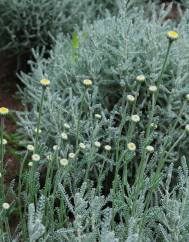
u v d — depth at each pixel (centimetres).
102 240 73
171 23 130
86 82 85
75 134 104
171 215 83
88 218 81
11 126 136
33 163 79
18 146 129
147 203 83
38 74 122
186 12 125
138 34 115
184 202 81
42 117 110
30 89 129
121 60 109
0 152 82
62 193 81
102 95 112
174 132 103
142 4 168
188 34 117
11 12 148
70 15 153
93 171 106
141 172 81
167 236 82
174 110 109
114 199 82
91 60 111
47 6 147
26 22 146
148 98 109
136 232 80
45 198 82
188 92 108
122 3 125
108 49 113
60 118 105
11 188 88
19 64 157
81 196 79
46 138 106
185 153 108
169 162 106
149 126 82
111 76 112
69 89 108
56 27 151
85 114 110
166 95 110
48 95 106
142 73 108
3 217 80
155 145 105
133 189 83
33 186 82
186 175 86
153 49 111
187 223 84
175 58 111
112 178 108
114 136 103
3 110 76
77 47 119
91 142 97
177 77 107
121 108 105
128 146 77
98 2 166
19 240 93
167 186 85
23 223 85
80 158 105
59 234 81
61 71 116
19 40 154
